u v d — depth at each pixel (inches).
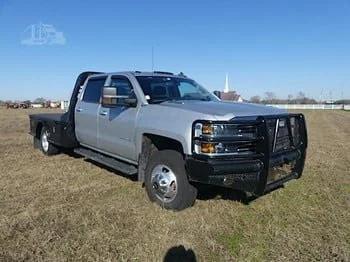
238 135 182.5
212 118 181.6
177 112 199.8
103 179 266.1
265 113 199.9
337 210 208.5
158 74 257.6
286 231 177.6
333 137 633.0
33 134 387.5
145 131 215.3
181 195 195.9
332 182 271.0
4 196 223.9
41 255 149.1
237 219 191.0
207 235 170.6
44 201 215.3
